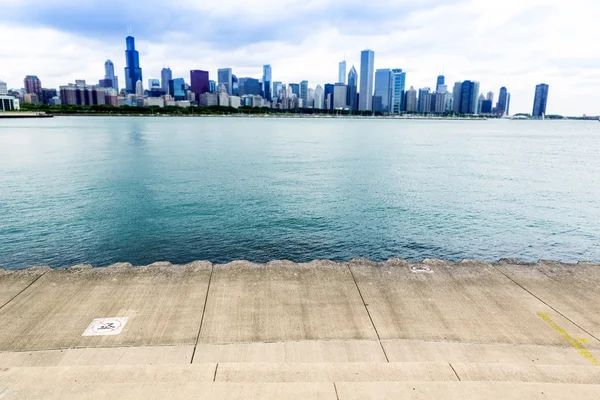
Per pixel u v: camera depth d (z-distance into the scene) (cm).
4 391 381
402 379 430
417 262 817
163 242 1631
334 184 2969
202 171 3534
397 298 663
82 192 2595
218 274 748
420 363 457
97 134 8288
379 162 4403
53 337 537
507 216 2134
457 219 2050
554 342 539
